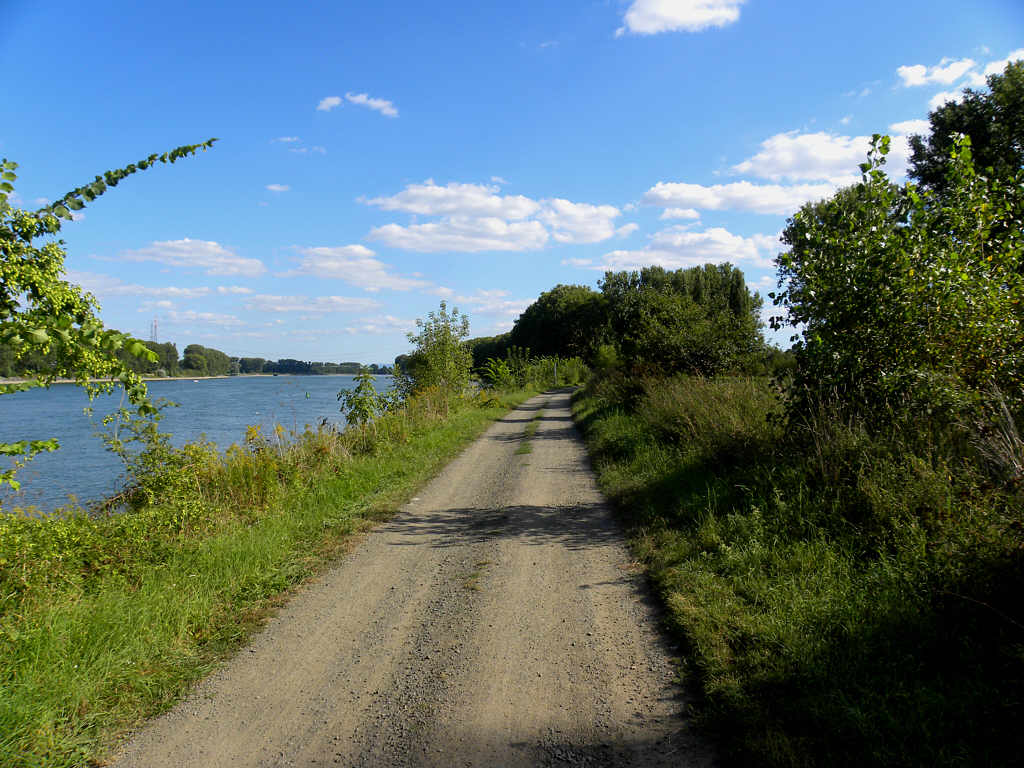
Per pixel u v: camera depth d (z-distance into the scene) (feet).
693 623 13.55
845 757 8.73
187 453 25.70
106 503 22.72
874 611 12.18
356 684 12.47
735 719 10.01
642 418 41.65
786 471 20.56
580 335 205.36
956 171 20.10
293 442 34.60
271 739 10.68
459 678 12.45
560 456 40.86
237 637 14.90
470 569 19.22
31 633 12.66
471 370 92.58
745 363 48.14
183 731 11.04
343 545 22.27
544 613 15.47
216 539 20.34
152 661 13.47
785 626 12.46
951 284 18.43
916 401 18.56
